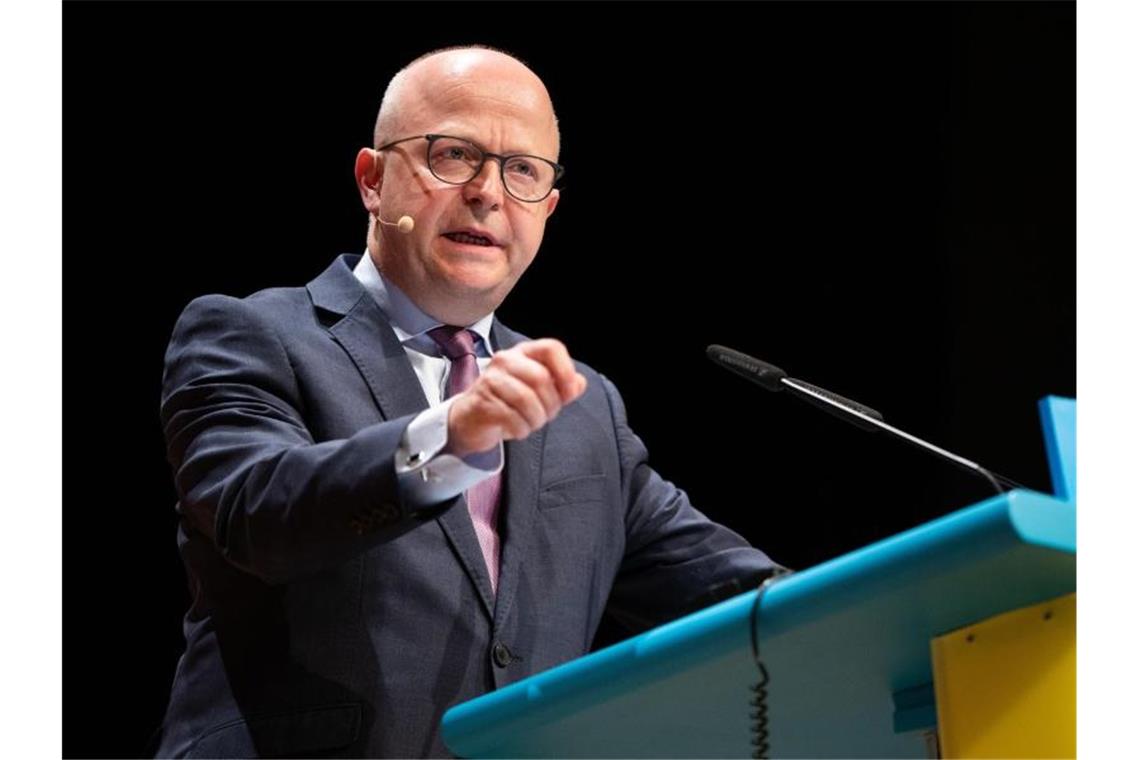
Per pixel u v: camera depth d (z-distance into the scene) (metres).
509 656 3.62
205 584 3.66
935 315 7.92
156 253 7.23
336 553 3.08
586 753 2.93
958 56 8.02
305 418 3.71
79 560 7.07
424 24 7.64
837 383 7.97
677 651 2.47
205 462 3.46
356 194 7.46
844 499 7.91
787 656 2.43
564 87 8.08
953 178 7.96
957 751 2.33
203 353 3.77
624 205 8.12
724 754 2.96
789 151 8.12
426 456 2.96
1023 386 7.75
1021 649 2.30
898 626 2.35
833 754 2.94
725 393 8.05
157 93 7.30
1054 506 2.09
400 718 3.44
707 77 8.16
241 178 7.35
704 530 4.20
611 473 4.16
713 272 8.10
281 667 3.47
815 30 8.13
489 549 3.80
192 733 3.50
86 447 7.11
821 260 8.05
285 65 7.46
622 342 8.05
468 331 4.19
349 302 4.00
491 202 4.05
